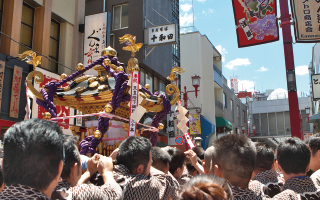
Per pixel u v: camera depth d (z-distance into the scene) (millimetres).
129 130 3535
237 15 8586
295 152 2467
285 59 8211
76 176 2100
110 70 4172
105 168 2178
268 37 8328
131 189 2266
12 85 8625
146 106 4211
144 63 14117
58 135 1578
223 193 1373
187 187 1442
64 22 11500
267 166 2957
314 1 8102
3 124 8305
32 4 10242
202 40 22609
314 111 28297
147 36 13859
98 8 14812
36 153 1456
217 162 2166
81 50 11969
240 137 2199
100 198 1799
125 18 14742
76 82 4492
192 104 19844
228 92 26625
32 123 1557
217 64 25203
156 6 16344
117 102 3693
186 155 3658
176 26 13531
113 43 14328
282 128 34219
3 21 9141
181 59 21938
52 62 11031
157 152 3047
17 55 9148
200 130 18844
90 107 4441
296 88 7984
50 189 1513
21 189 1424
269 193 2766
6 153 1482
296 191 2340
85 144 3535
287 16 8312
